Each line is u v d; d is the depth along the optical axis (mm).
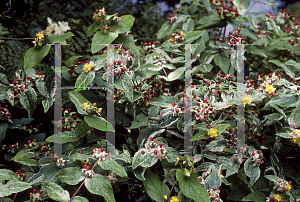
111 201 1138
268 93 1570
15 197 1338
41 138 1841
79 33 2482
